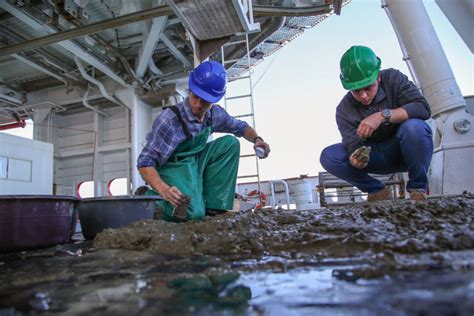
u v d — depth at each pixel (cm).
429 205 130
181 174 199
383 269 71
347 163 219
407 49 275
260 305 57
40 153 337
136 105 472
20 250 142
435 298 53
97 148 508
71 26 364
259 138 234
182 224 155
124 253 121
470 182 244
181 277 79
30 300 67
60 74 477
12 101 532
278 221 138
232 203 221
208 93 192
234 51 494
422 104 188
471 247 84
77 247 148
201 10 286
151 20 378
